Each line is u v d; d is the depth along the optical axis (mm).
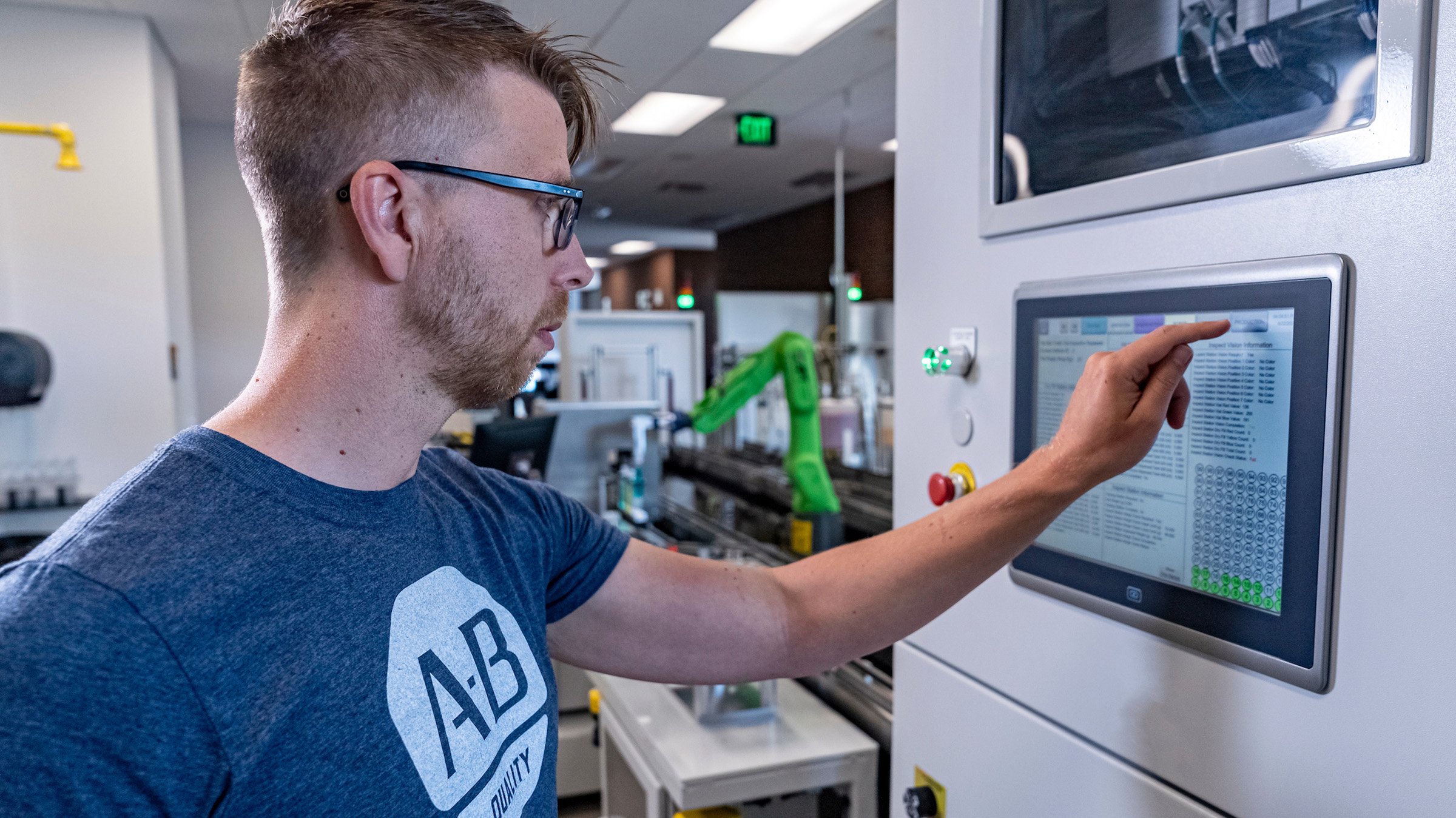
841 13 3322
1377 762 706
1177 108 852
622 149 5648
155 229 3412
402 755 584
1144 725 920
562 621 869
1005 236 1086
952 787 1243
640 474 3365
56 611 464
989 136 1082
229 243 4863
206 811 512
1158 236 880
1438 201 643
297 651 547
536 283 669
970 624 1193
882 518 2949
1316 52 726
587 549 870
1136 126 896
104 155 3326
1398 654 687
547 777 725
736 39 3605
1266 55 764
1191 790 869
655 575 890
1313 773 756
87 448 3383
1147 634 912
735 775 1428
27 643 448
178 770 492
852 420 4473
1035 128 1025
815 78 4141
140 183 3377
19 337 3102
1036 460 853
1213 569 831
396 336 617
